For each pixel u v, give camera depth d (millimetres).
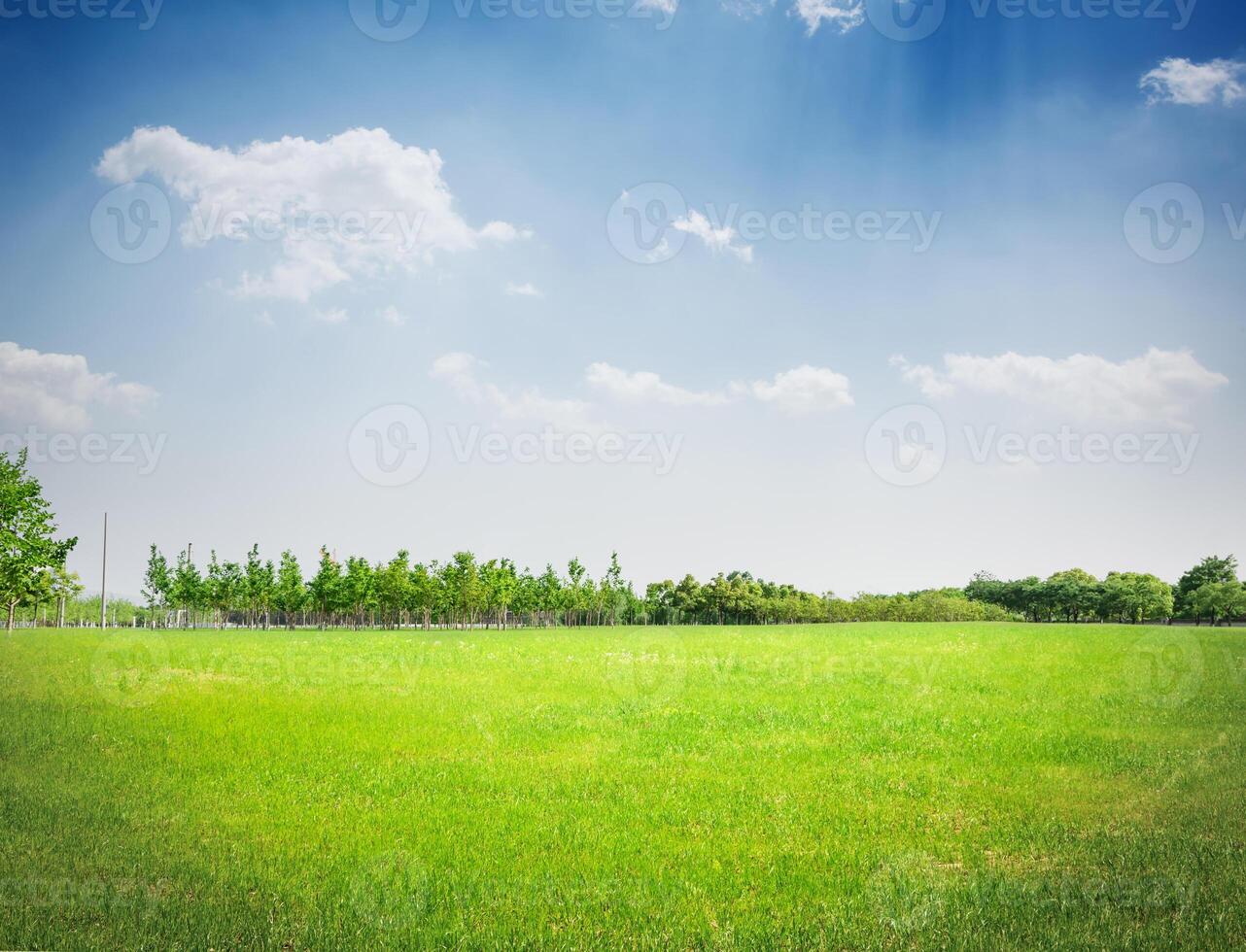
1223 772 12828
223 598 93000
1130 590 91875
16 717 17109
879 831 10062
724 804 11242
